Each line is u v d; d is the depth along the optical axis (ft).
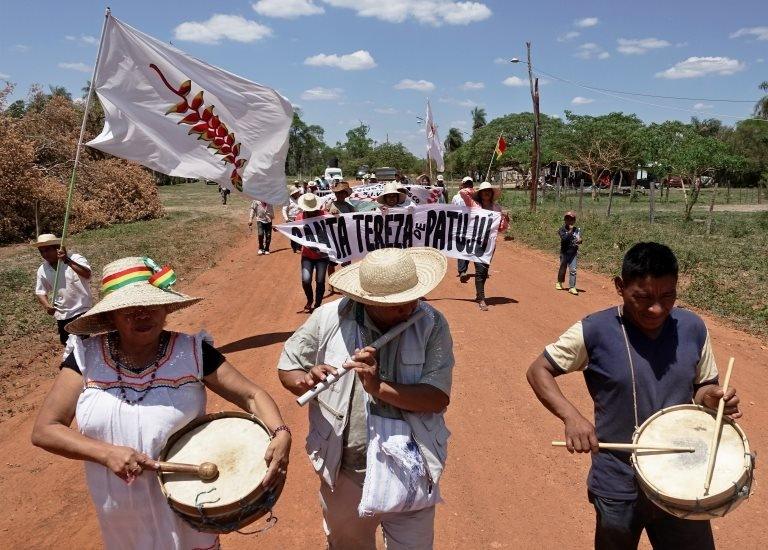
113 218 91.97
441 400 9.71
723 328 31.01
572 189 183.11
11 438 20.15
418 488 9.63
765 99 213.46
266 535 14.23
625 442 9.41
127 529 9.34
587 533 13.93
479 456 17.62
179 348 9.54
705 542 9.23
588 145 143.13
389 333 9.52
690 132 137.80
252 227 86.69
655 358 9.28
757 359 25.72
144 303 8.84
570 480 16.25
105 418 9.09
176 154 24.54
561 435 18.86
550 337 29.14
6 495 16.51
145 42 23.03
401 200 34.30
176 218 100.48
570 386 22.52
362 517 10.23
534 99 94.53
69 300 24.81
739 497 8.11
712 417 8.95
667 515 9.21
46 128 94.07
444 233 32.94
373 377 9.32
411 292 9.43
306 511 15.14
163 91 23.72
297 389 10.05
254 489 8.58
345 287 9.84
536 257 56.85
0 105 76.59
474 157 224.33
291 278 48.21
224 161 25.46
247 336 31.32
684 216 91.40
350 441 9.91
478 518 14.62
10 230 73.97
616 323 9.50
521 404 21.16
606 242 59.88
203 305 39.47
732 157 88.69
